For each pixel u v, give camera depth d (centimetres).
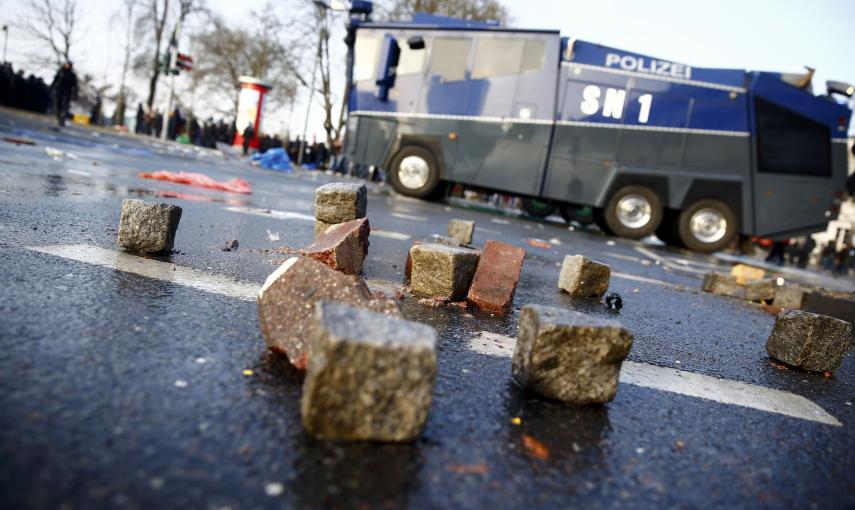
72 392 144
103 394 146
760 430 204
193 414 143
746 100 1238
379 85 1342
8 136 1095
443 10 3269
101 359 166
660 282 655
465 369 216
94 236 344
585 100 1257
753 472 167
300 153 3117
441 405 177
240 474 121
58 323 189
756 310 562
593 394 199
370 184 2130
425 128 1320
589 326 196
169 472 118
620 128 1253
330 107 3419
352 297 185
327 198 392
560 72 1263
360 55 1360
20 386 142
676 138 1251
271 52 3603
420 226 771
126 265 286
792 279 1244
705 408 219
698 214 1274
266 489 118
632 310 432
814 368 316
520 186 1278
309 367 146
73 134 1670
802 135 1239
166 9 3772
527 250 732
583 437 172
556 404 195
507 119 1276
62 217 387
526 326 206
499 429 167
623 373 248
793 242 2873
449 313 309
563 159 1264
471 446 153
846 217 4609
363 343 140
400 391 145
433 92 1313
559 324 193
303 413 144
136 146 1738
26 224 343
